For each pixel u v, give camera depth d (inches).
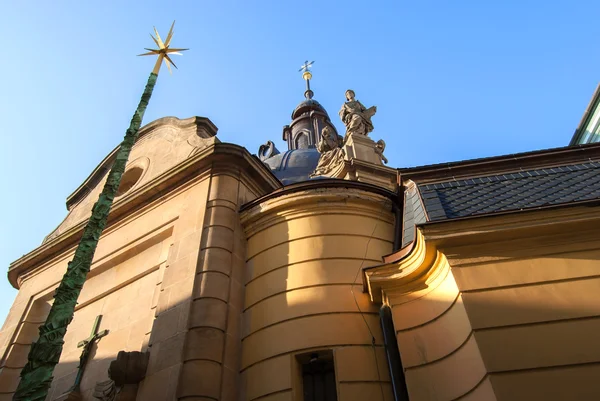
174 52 428.1
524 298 256.5
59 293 249.8
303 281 386.0
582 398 211.5
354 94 778.8
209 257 411.2
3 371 532.1
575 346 230.5
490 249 281.7
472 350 246.7
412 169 399.2
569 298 250.2
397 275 323.0
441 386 261.7
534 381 222.4
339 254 404.2
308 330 354.9
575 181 335.9
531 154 385.4
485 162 386.6
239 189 490.0
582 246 270.2
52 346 231.1
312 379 347.3
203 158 498.6
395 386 308.0
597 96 645.3
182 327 364.5
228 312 384.2
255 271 419.8
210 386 332.2
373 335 353.4
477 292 266.2
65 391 450.3
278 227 437.1
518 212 281.3
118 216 559.5
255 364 356.8
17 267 649.0
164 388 333.7
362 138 693.9
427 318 294.5
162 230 487.8
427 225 290.4
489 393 225.9
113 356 436.1
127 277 495.8
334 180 447.8
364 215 440.8
